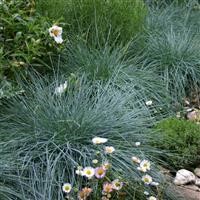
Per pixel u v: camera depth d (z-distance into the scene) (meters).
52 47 1.14
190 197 0.92
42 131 0.94
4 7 1.09
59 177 0.86
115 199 0.85
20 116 0.99
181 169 0.99
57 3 1.25
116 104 1.03
